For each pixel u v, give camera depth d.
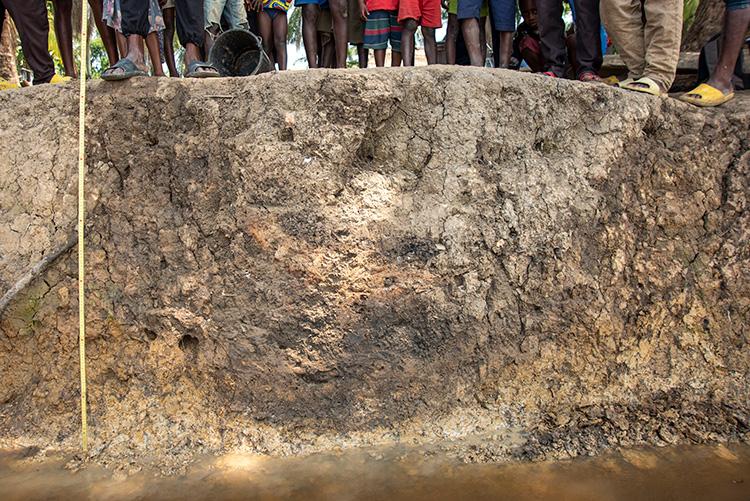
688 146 3.60
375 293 3.04
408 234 3.09
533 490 2.61
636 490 2.61
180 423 3.03
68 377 3.15
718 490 2.60
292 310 2.98
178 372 3.11
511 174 3.25
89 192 3.24
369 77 3.09
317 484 2.67
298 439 2.97
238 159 3.06
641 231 3.47
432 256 3.10
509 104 3.29
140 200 3.25
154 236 3.22
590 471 2.75
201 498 2.58
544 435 3.01
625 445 2.94
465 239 3.14
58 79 3.83
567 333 3.28
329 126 3.04
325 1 4.79
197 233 3.16
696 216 3.54
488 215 3.19
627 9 3.69
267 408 3.00
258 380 3.01
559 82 3.40
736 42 3.65
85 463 2.87
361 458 2.86
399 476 2.72
